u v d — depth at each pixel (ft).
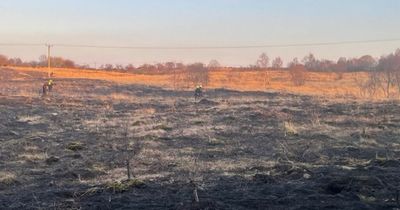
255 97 120.67
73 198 27.96
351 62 273.75
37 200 27.55
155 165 38.81
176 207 24.88
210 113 79.15
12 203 26.96
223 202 25.68
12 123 68.44
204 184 30.50
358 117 69.77
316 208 24.17
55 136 56.03
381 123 62.44
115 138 53.72
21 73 211.61
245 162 39.81
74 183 32.53
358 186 27.66
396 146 46.85
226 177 32.89
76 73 253.03
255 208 24.62
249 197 26.61
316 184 29.14
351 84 194.39
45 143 50.93
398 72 146.10
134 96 126.82
